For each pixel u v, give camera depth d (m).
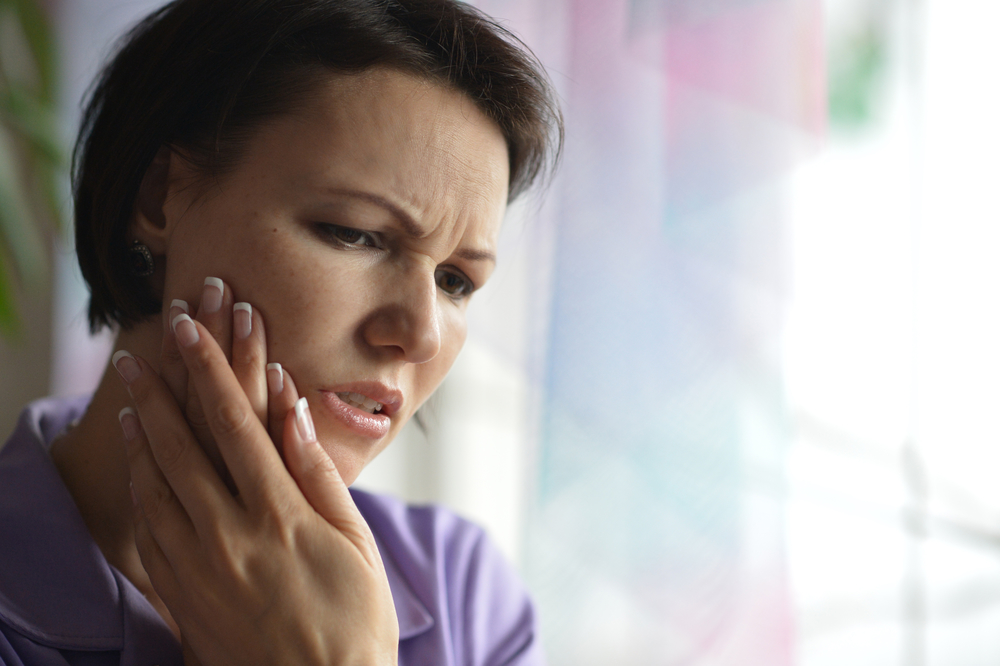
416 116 0.58
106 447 0.66
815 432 1.49
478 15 0.66
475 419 1.46
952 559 1.52
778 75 1.31
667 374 1.25
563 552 1.22
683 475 1.24
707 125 1.29
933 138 1.54
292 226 0.57
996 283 1.53
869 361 1.51
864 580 1.49
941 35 1.55
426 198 0.58
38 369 1.42
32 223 1.35
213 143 0.58
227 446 0.56
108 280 0.64
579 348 1.24
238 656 0.55
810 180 1.49
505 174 0.66
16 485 0.63
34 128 1.18
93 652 0.59
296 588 0.56
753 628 1.25
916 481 1.50
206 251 0.58
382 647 0.58
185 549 0.56
